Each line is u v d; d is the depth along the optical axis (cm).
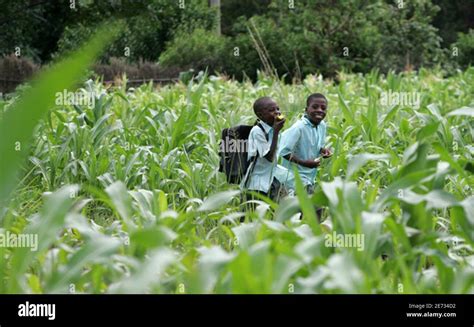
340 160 1084
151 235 639
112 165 1450
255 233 797
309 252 641
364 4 4531
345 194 723
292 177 1241
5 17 3266
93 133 1586
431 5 4769
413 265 732
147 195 952
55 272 648
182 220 824
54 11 3294
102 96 1767
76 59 488
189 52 4328
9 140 531
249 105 2309
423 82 2953
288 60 4300
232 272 616
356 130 1733
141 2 3145
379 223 693
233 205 1277
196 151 1648
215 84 2786
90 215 1295
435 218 934
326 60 4316
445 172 768
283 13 4550
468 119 1742
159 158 1562
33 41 4334
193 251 727
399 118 1962
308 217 730
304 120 1252
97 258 651
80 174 1505
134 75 3931
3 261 688
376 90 2653
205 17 4722
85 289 768
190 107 1898
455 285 665
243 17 4541
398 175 766
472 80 3055
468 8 6719
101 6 3102
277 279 617
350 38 4388
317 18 4397
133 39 4497
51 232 669
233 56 4319
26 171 1473
